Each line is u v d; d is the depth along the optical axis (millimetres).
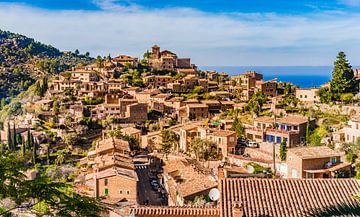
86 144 176000
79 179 108625
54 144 173000
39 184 20078
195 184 85250
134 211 34219
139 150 160000
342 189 32000
